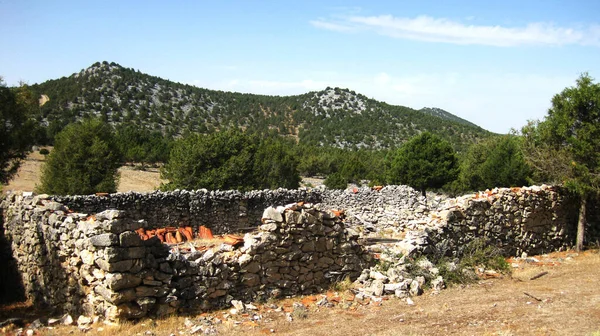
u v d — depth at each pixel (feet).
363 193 78.89
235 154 115.03
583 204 56.54
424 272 38.34
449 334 26.20
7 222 43.34
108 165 104.42
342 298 34.09
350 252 37.70
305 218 35.12
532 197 54.90
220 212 71.05
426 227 44.78
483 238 47.34
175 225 65.92
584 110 55.47
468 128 459.73
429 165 129.08
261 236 33.19
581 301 32.27
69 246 31.12
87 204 57.21
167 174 113.60
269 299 32.63
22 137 58.90
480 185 138.51
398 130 453.17
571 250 57.82
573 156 55.21
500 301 33.14
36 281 36.94
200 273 30.48
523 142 62.18
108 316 27.30
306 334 26.96
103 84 447.42
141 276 27.94
